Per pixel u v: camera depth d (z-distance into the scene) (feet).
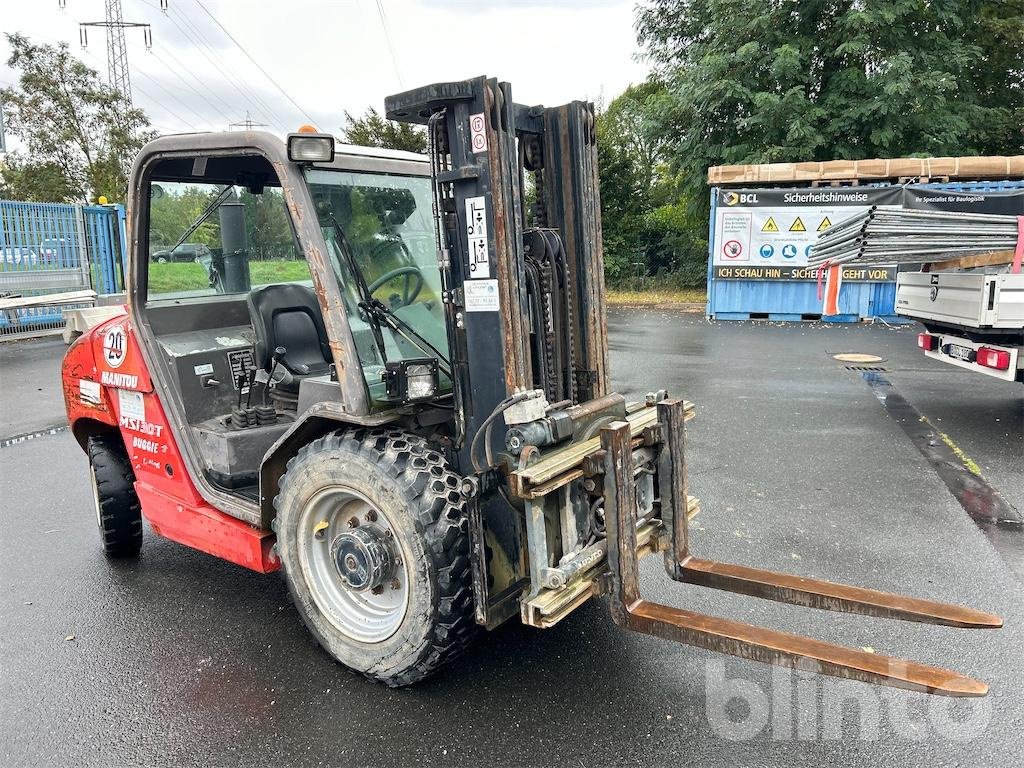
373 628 9.95
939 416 24.52
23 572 14.12
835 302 48.32
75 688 10.30
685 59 67.05
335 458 9.41
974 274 21.67
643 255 73.87
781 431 22.97
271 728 9.32
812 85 57.67
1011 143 60.80
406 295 10.85
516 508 9.29
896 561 13.83
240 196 13.12
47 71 83.51
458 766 8.55
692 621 8.56
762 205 48.62
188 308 12.71
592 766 8.50
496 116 8.39
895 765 8.47
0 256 45.34
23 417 27.17
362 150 10.77
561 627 11.57
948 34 59.11
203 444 11.86
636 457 9.86
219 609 12.55
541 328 9.77
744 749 8.76
